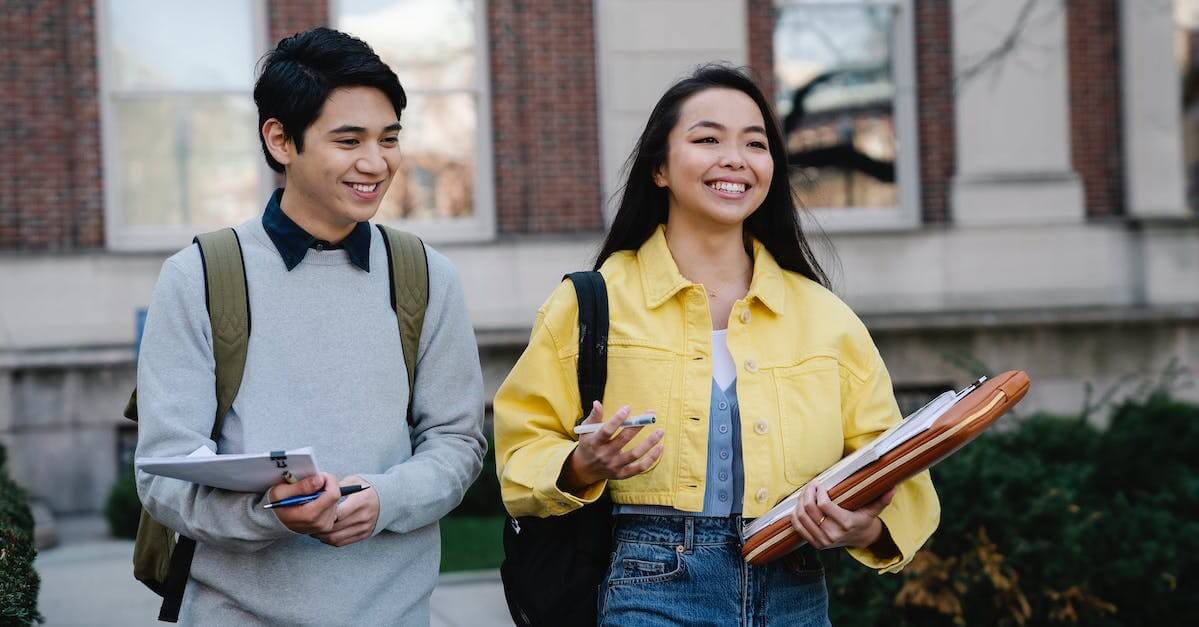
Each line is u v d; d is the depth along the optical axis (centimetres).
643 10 1023
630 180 297
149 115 1008
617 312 281
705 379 275
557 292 287
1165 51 1092
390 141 267
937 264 1076
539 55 1025
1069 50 1089
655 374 275
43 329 973
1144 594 522
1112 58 1095
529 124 1027
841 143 1080
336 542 246
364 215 264
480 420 286
